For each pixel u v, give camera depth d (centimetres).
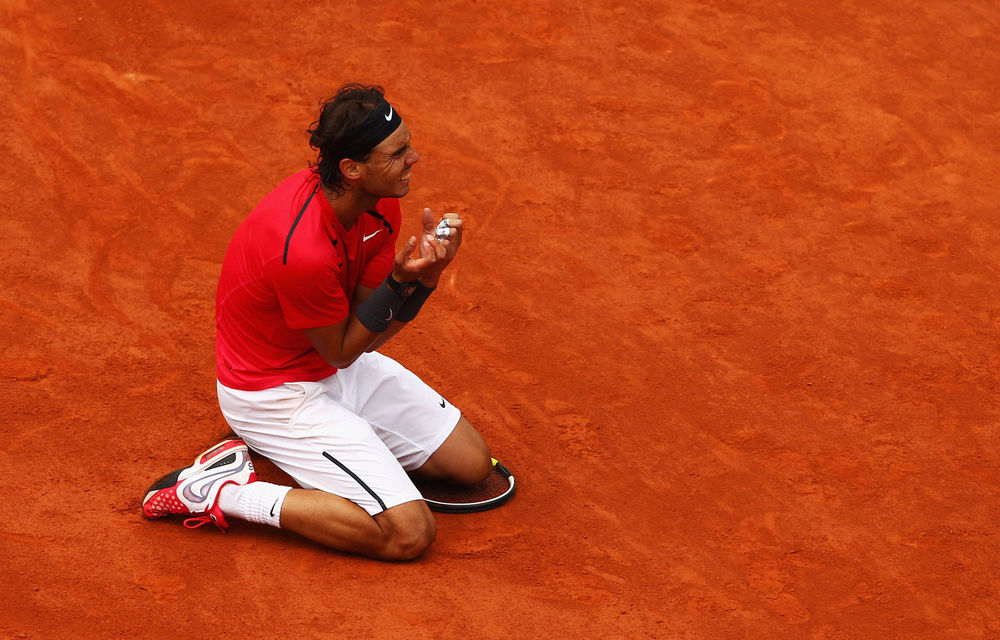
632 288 2308
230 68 2958
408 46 3127
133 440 1808
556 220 2508
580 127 2852
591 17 3338
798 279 2364
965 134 2928
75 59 2920
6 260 2238
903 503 1791
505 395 1995
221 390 1650
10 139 2612
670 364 2098
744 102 3000
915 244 2502
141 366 1991
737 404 2003
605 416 1956
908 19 3456
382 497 1559
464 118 2850
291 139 2716
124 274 2236
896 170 2767
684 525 1722
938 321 2259
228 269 1565
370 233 1568
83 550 1573
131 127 2703
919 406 2020
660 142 2816
